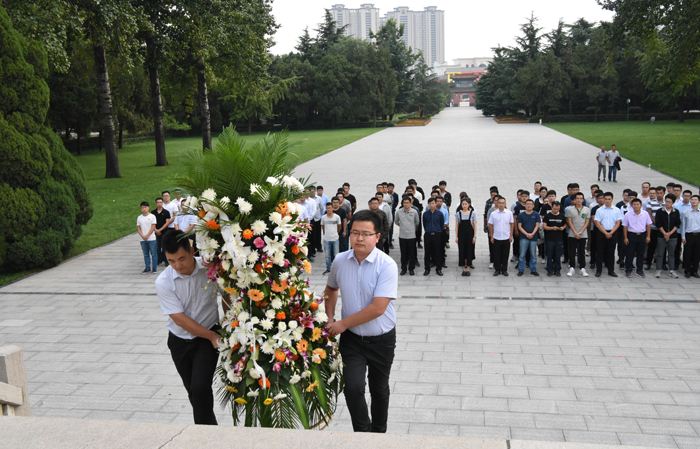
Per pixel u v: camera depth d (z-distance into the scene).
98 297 10.78
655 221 10.88
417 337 8.22
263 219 3.55
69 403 6.55
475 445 2.06
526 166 27.89
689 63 26.98
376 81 68.56
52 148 13.65
